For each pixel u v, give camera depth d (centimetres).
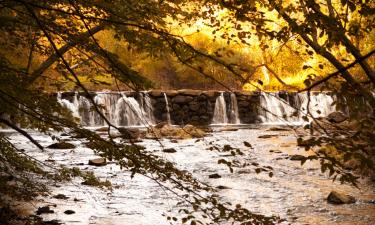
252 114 2622
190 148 1588
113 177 1116
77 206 858
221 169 1248
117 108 2384
